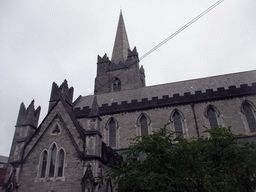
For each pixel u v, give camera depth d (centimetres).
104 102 4700
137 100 4131
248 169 2141
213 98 3800
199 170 1916
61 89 3900
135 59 6881
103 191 2344
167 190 1750
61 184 2306
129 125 3956
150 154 2089
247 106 3684
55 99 3897
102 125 4062
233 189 1967
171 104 3934
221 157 2164
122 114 4084
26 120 2816
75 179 2288
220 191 1830
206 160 2123
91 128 2542
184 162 1980
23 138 2672
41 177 2405
